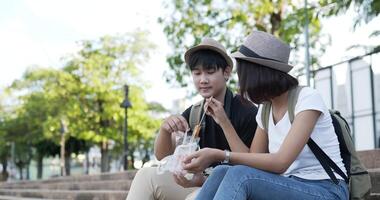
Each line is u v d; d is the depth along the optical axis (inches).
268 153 108.0
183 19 630.5
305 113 102.6
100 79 1163.3
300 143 100.4
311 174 104.4
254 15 586.9
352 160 110.0
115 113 1172.5
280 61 106.8
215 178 102.3
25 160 1817.2
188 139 125.3
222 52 131.5
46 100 1258.6
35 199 461.1
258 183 96.5
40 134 1384.1
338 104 573.9
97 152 1708.9
